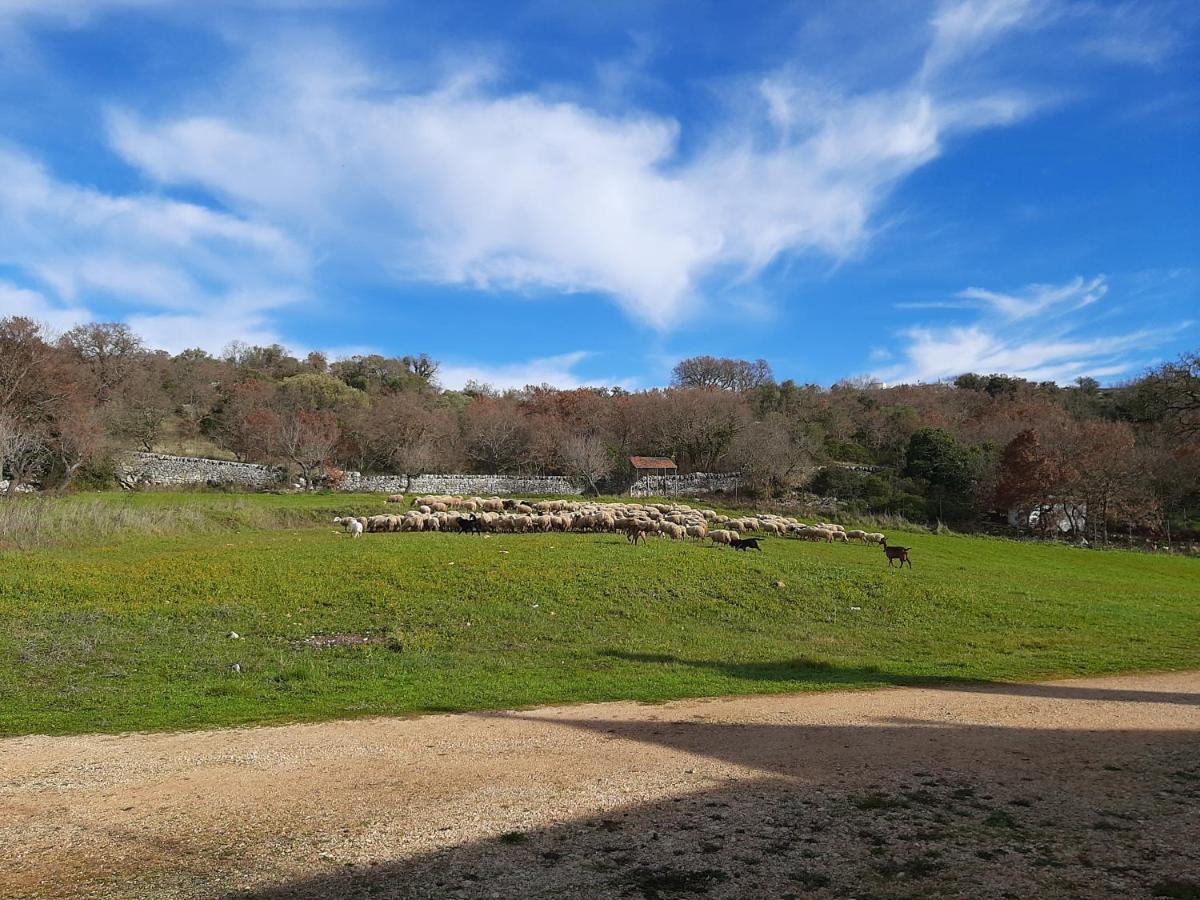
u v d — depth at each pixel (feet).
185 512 113.80
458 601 70.64
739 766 30.48
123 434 208.95
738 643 64.18
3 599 62.28
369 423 245.45
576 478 232.53
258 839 22.66
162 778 28.66
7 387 164.96
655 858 21.35
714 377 382.42
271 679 47.32
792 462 226.99
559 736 35.37
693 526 123.75
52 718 38.04
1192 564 158.30
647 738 35.06
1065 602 89.04
